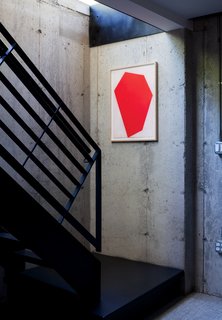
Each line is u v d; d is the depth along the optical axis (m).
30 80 2.57
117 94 4.34
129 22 4.25
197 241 3.96
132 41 4.23
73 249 2.89
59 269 2.79
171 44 3.92
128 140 4.25
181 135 3.87
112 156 4.43
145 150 4.15
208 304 3.59
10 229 2.46
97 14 4.52
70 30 4.32
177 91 3.88
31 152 2.66
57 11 4.16
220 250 3.76
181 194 3.87
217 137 3.82
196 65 3.94
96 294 3.07
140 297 3.17
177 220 3.90
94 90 4.57
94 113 4.57
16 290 3.46
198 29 3.91
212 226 3.86
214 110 3.83
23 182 3.76
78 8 4.43
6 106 2.46
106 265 4.03
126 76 4.25
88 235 3.00
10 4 3.64
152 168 4.09
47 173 2.75
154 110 4.03
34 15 3.89
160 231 4.03
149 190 4.12
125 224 4.32
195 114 3.96
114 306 2.96
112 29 4.39
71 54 4.34
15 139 2.53
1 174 2.40
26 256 2.93
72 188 4.34
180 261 3.87
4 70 3.57
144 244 4.16
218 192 3.82
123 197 4.34
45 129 2.71
